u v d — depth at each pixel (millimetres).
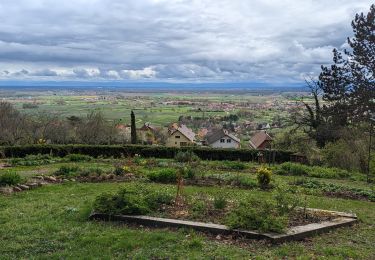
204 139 57562
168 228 8383
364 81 31938
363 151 23078
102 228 8328
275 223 7965
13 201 11086
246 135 59438
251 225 7977
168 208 9547
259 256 6840
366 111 30578
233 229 7941
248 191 13711
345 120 31359
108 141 39281
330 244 7758
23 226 8414
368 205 12344
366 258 7090
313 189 14531
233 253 6969
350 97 32062
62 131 41125
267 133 40906
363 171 22703
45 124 40875
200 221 8539
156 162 21500
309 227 8383
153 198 9656
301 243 7727
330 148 25016
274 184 14742
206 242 7551
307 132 33688
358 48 32312
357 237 8336
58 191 12852
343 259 6922
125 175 16188
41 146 26375
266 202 9227
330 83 33250
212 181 15195
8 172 13781
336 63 33500
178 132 49594
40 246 7242
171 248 7191
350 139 25359
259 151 27266
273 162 24281
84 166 19547
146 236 7754
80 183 14633
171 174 15023
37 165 20875
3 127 37375
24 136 37844
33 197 11727
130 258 6723
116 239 7609
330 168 21406
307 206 10820
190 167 16938
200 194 11961
